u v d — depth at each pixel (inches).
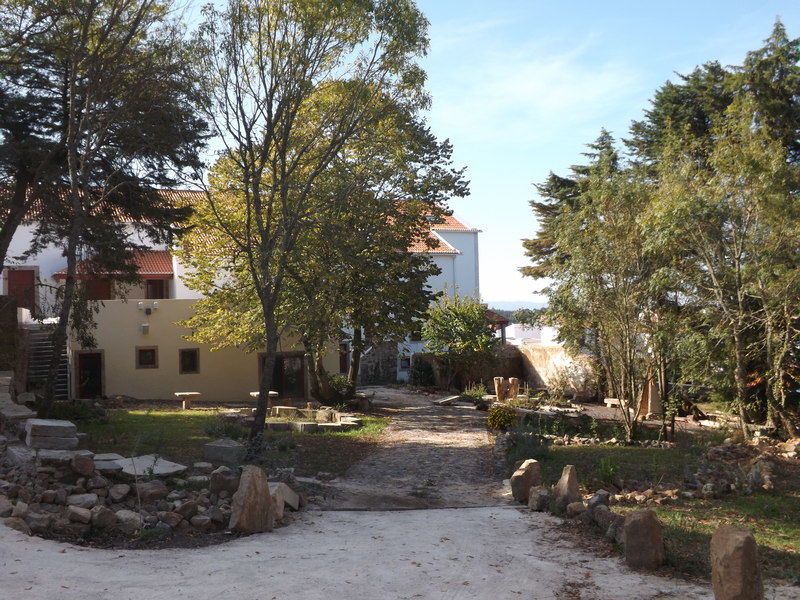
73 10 633.0
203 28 590.9
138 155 751.1
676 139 808.9
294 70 597.9
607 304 768.3
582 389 1194.6
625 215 762.8
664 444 746.2
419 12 625.6
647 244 724.0
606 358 820.6
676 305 796.0
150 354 1139.9
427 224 1031.0
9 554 275.0
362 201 790.5
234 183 908.0
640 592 252.4
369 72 641.0
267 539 343.3
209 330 1070.4
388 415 1012.5
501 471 601.9
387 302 1055.0
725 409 852.0
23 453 421.7
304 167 701.9
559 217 841.5
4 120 725.3
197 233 1025.5
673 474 549.0
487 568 285.7
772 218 684.1
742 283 721.6
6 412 539.8
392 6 608.4
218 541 339.6
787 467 565.9
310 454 659.4
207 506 389.1
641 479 531.8
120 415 833.5
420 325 1103.6
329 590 250.7
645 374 781.9
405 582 263.7
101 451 535.8
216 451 533.0
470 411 1075.3
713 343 748.6
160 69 666.8
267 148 610.9
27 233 1448.1
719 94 1110.4
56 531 328.2
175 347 1153.4
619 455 641.6
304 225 649.0
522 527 376.5
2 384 673.6
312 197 684.1
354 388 1114.1
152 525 349.7
